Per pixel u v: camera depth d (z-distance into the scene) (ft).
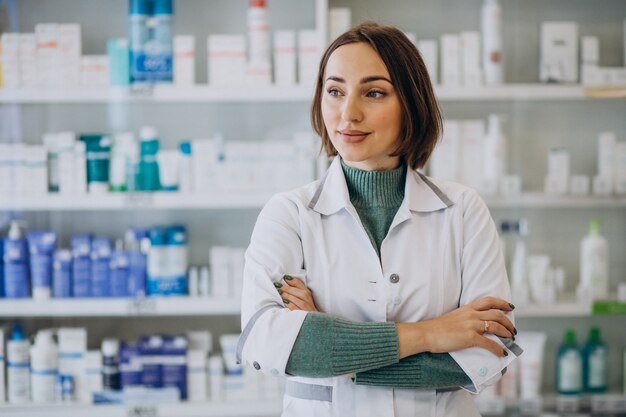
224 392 9.59
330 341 4.03
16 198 9.39
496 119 9.66
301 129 10.02
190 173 9.50
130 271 9.56
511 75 10.10
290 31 9.66
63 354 9.57
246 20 9.95
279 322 4.10
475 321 4.16
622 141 10.20
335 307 4.29
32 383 9.57
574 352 9.88
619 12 10.10
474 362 4.13
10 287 9.53
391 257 4.32
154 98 9.30
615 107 10.16
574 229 10.25
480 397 9.67
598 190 9.69
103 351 9.57
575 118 10.17
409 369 4.12
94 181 9.48
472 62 9.58
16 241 9.53
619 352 10.35
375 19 9.98
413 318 4.28
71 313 9.37
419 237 4.36
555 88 9.53
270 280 4.30
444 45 9.54
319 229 4.37
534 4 10.06
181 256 9.56
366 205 4.42
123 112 9.98
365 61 4.11
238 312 9.41
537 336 9.74
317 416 4.23
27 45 9.40
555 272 9.95
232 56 9.42
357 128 4.11
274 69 9.88
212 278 9.66
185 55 9.42
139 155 9.52
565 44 9.73
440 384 4.15
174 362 9.56
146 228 10.02
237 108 10.02
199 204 9.32
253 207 10.05
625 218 10.24
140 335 10.01
